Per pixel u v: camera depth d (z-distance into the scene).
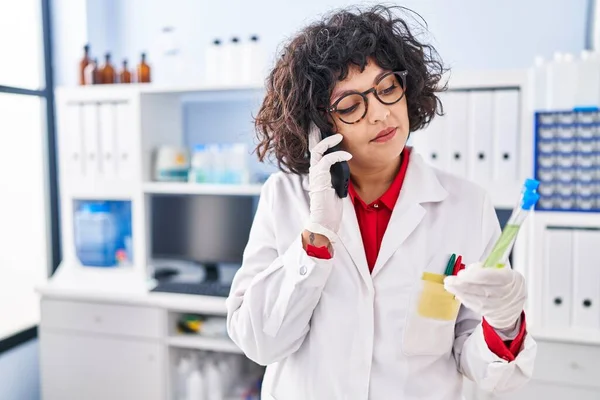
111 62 2.66
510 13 2.24
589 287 1.79
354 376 0.93
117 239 2.63
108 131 2.41
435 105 1.01
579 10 2.16
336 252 0.97
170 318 2.24
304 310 0.91
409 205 0.98
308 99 0.91
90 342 2.29
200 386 2.25
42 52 2.80
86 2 2.75
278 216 1.04
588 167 1.79
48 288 2.30
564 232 1.81
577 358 1.79
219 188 2.27
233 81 2.28
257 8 2.54
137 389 2.24
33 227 2.86
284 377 1.00
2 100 2.66
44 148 2.87
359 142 0.89
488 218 0.99
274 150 1.03
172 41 2.54
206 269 2.55
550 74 1.76
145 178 2.42
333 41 0.87
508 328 0.82
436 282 0.89
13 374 2.54
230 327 1.00
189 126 2.71
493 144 1.92
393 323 0.93
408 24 1.04
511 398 1.84
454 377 0.96
